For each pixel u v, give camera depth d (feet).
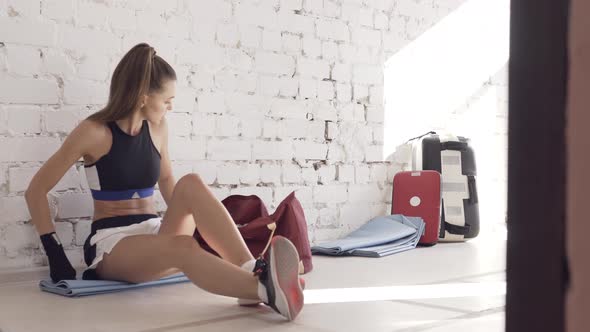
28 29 9.32
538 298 1.29
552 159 1.26
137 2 10.42
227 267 6.57
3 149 9.14
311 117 12.75
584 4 1.19
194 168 11.14
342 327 5.97
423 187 13.57
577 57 1.21
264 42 12.01
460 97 15.25
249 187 11.87
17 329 5.97
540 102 1.28
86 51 9.88
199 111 11.19
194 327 6.01
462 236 14.10
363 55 13.52
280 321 6.27
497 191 15.94
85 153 8.35
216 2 11.35
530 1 1.30
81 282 7.79
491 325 6.00
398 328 5.90
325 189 13.00
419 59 14.52
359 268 10.14
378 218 13.38
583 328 1.20
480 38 15.60
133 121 8.54
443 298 7.52
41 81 9.45
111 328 5.98
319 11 12.80
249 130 11.85
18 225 9.28
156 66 8.52
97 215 8.54
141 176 8.63
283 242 6.05
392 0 13.98
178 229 7.50
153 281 8.30
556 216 1.25
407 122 14.38
